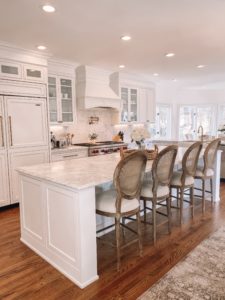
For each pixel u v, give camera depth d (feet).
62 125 16.48
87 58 15.06
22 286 6.64
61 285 6.66
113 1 7.95
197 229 10.00
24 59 13.05
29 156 13.64
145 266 7.45
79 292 6.36
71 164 9.53
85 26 9.97
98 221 9.50
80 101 17.24
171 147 8.41
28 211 8.62
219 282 6.63
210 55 14.60
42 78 13.94
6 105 12.51
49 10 8.50
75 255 6.68
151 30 10.50
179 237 9.30
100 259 7.89
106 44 12.32
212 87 27.99
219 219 11.03
